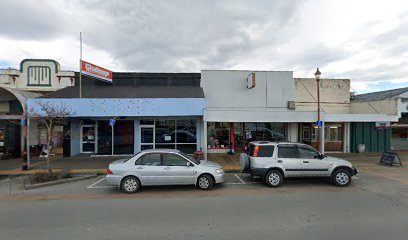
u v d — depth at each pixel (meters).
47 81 17.25
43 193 8.24
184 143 17.11
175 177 8.47
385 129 18.53
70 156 16.02
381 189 8.66
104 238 4.82
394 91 20.22
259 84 17.61
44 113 12.73
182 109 14.12
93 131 17.12
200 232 5.08
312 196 7.76
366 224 5.47
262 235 4.92
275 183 9.03
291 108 17.47
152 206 6.80
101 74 16.27
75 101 13.48
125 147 16.98
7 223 5.59
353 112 19.36
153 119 16.92
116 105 13.75
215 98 17.39
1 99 16.44
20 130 16.08
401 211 6.33
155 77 18.03
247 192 8.29
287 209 6.50
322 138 14.19
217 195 7.91
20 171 11.73
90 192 8.35
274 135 18.11
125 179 8.24
